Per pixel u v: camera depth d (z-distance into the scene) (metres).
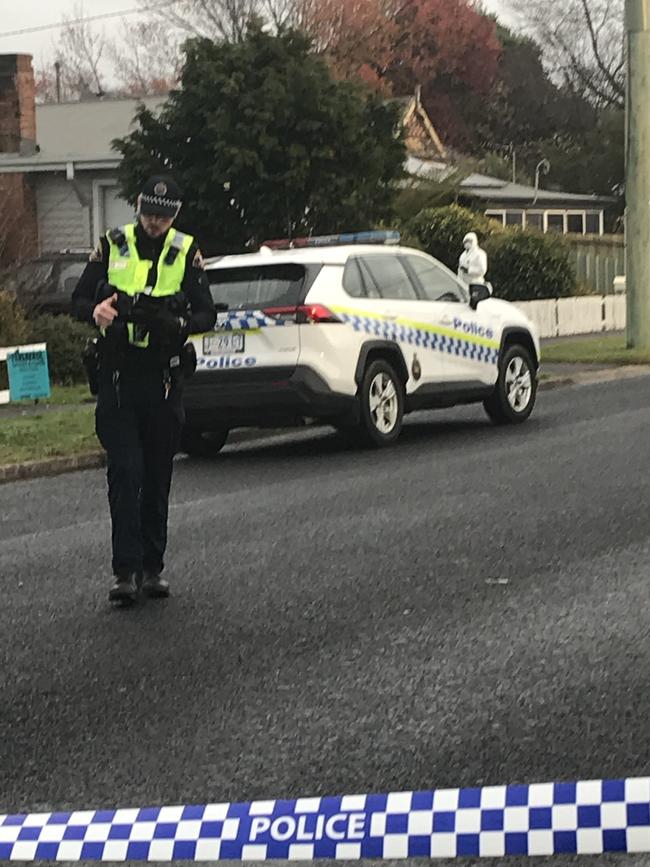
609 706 5.55
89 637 6.79
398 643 6.53
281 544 8.88
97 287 7.16
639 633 6.56
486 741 5.21
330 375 12.71
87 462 13.20
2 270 23.92
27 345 18.17
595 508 9.72
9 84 34.62
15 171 32.47
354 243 14.35
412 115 52.53
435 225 31.53
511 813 3.90
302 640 6.63
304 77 22.98
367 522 9.52
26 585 7.98
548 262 31.02
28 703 5.83
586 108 71.25
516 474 11.34
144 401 7.18
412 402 13.80
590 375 20.39
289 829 4.05
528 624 6.79
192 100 23.31
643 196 23.25
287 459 13.10
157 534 7.50
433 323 13.96
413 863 4.25
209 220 23.39
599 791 3.92
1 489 11.94
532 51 72.56
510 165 63.25
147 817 4.27
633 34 22.97
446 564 8.15
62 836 4.20
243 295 12.84
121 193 24.34
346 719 5.50
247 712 5.62
